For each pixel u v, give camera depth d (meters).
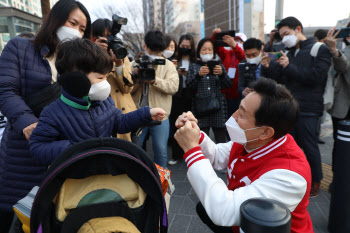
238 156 1.31
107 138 0.97
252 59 3.71
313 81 2.71
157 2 21.70
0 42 5.44
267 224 0.75
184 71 3.84
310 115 2.76
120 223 0.86
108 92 1.25
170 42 3.53
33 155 1.17
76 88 1.12
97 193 0.96
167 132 3.21
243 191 1.04
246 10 56.44
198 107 3.60
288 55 3.07
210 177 1.07
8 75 1.47
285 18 2.99
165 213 0.96
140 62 2.79
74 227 0.91
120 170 0.98
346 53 3.31
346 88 3.18
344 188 2.13
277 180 1.00
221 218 1.01
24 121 1.39
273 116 1.06
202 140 1.43
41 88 1.57
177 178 3.55
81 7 1.71
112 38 2.15
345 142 2.10
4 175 1.59
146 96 3.11
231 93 4.25
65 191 0.93
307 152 2.84
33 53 1.56
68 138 1.21
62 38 1.61
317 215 2.57
